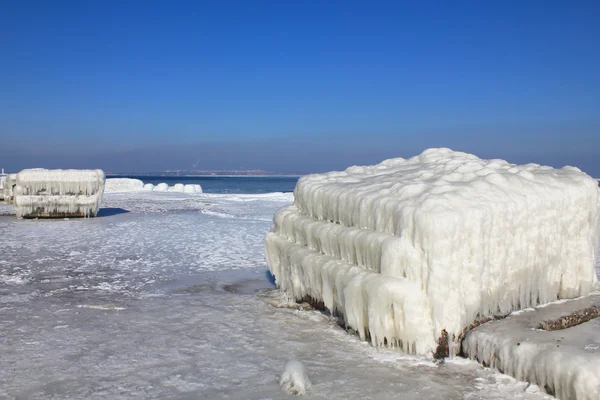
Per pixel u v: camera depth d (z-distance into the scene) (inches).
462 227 186.5
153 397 169.3
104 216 879.1
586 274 231.1
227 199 1359.5
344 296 215.3
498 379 171.8
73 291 332.2
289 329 240.7
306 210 283.6
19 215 816.9
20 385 179.0
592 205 235.0
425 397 163.8
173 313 275.3
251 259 456.8
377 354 200.7
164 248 523.2
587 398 145.7
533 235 212.4
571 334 177.2
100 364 199.2
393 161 330.0
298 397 167.2
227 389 175.0
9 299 308.7
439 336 188.4
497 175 218.7
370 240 207.8
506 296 206.1
